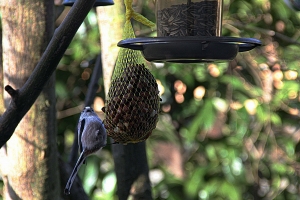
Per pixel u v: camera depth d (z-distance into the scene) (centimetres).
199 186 1133
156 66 1141
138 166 751
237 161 1152
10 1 644
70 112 1186
